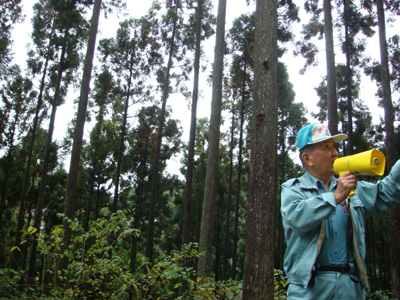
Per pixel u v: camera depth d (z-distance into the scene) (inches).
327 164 83.2
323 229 74.9
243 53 758.5
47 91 718.5
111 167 967.0
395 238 403.5
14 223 949.2
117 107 836.6
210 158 367.2
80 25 657.0
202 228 353.1
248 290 115.7
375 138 781.9
